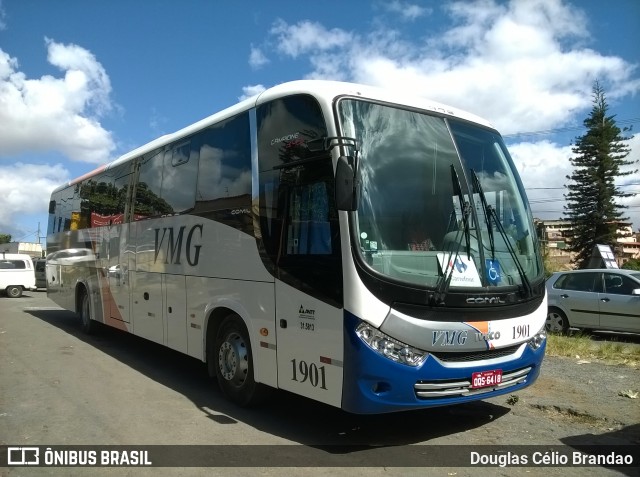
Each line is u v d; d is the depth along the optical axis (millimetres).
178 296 7570
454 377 4949
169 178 8102
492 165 6055
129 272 9344
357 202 4703
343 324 4754
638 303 11766
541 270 6004
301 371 5242
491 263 5402
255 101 6273
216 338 6773
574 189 48469
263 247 5805
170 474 4496
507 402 6660
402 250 4945
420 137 5527
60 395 6883
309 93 5391
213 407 6398
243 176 6270
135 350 10219
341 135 5031
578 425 5891
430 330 4805
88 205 11812
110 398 6773
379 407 4688
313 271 5121
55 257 14391
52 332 12523
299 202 5379
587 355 9594
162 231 8156
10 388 7230
